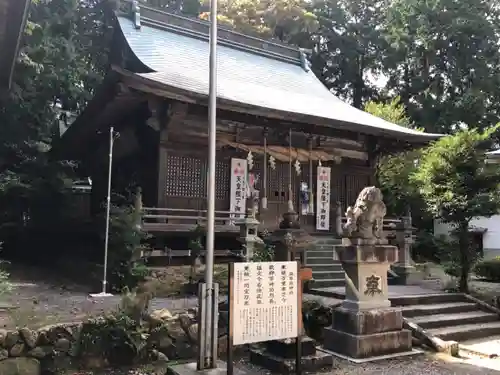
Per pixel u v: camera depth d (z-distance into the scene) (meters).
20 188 17.45
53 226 16.86
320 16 31.67
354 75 33.81
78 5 20.08
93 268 11.76
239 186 14.67
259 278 6.02
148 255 10.95
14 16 7.43
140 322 7.27
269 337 6.05
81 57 20.67
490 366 7.38
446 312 10.42
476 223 21.73
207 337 6.21
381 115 23.00
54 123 21.38
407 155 20.23
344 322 7.87
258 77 18.11
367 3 32.53
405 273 13.51
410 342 8.09
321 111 15.37
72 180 19.00
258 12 27.53
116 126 15.57
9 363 6.14
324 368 6.95
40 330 6.51
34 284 11.34
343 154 16.91
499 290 13.09
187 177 13.77
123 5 16.94
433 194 12.30
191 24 18.52
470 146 11.90
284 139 15.49
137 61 13.66
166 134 13.12
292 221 7.68
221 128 14.13
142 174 14.20
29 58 15.95
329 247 14.20
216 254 12.23
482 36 26.58
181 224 12.59
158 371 6.85
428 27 26.91
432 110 28.20
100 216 11.68
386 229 15.77
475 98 25.88
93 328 6.90
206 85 13.08
